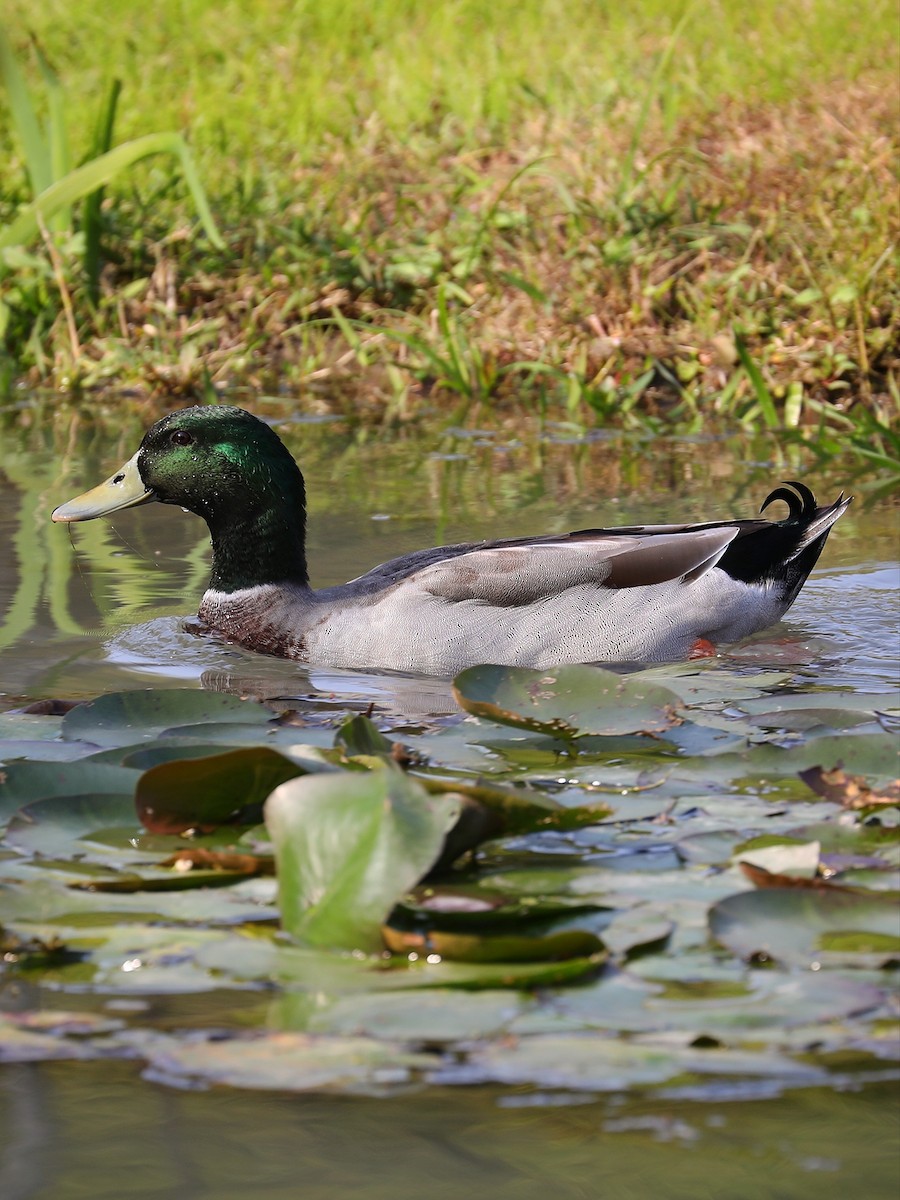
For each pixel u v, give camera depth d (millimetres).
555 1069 5098
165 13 34156
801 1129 4855
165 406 16828
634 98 25188
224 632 10516
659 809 7176
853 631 10562
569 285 18047
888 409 15688
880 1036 5285
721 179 20406
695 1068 5121
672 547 10297
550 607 10109
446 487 13672
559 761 7957
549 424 15961
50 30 32562
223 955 5855
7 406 16906
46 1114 4980
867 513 13062
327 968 5734
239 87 28922
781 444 15023
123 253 19547
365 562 11711
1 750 7941
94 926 6113
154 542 12516
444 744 8266
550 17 32531
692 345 16703
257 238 19891
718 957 5785
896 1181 4672
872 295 16562
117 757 7578
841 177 19562
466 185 21141
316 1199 4590
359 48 31641
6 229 19281
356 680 9836
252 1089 5090
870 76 25094
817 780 7312
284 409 16656
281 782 7000
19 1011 5508
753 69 26938
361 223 20094
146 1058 5230
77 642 10242
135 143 18062
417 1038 5277
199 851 6602
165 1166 4781
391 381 17141
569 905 6148
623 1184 4672
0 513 12961
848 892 6113
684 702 8953
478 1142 4824
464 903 6129
